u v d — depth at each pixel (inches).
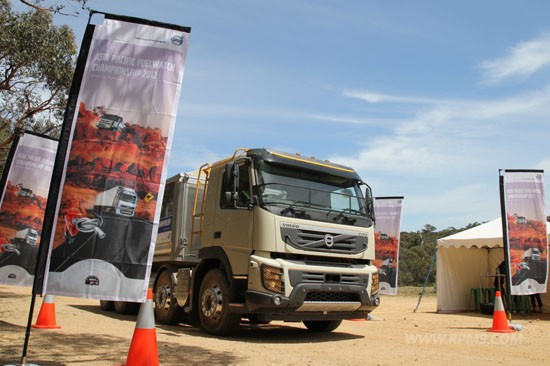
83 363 243.9
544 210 458.3
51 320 380.8
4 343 297.1
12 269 445.4
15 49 493.0
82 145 220.7
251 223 338.0
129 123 224.7
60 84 567.2
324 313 345.7
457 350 319.9
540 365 269.6
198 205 437.4
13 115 637.9
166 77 230.1
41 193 462.0
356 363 264.4
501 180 462.9
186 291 398.9
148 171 223.1
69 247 213.6
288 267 325.7
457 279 685.3
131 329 388.5
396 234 582.6
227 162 377.7
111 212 217.6
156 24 233.8
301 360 267.9
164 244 442.9
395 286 572.7
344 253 356.8
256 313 330.3
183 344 314.5
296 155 375.6
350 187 387.9
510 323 455.8
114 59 227.9
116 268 214.5
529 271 449.7
